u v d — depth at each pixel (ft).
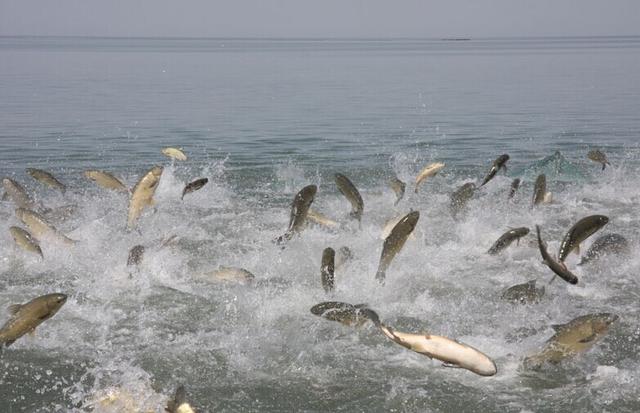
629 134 59.67
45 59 205.46
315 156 50.62
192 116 72.38
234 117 71.67
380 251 28.04
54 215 31.91
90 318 22.68
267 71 152.35
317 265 27.25
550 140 57.16
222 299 24.16
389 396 18.34
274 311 23.24
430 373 19.38
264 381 19.11
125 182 42.04
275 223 33.22
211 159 49.52
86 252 28.09
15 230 26.43
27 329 18.21
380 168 46.14
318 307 19.93
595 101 84.53
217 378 19.25
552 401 18.01
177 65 177.88
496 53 273.33
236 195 38.68
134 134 60.39
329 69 159.94
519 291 23.34
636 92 95.55
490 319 22.72
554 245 29.12
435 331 21.91
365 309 18.43
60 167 46.42
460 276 26.17
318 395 18.45
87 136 59.00
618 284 25.35
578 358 19.84
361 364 19.88
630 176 42.22
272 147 54.39
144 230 31.19
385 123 67.41
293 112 75.92
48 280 25.73
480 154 51.26
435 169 34.58
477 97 91.45
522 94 95.09
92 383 18.93
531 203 33.45
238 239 30.76
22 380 18.98
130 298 24.21
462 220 32.65
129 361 20.03
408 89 104.63
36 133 60.13
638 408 17.70
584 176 41.88
